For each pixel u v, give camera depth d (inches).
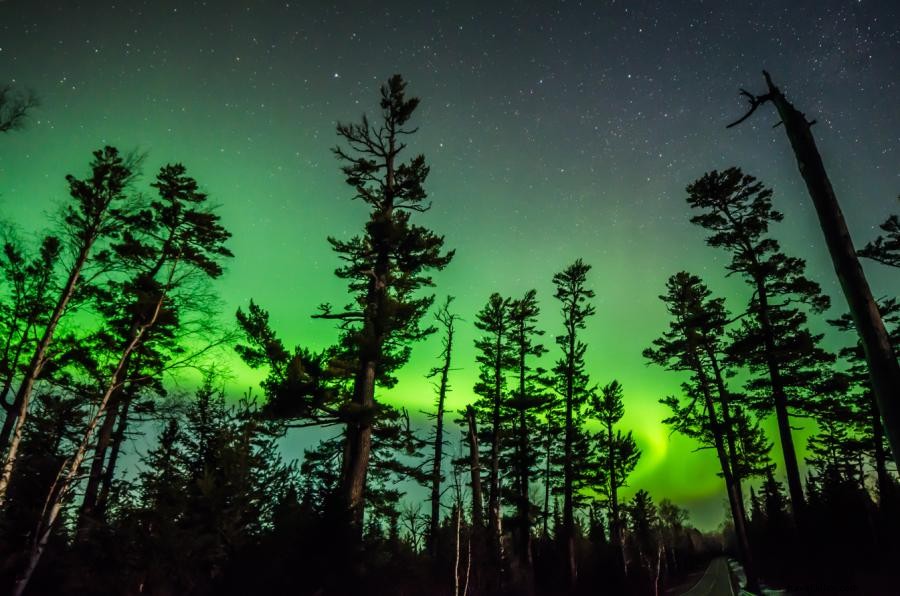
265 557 379.6
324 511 399.5
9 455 504.1
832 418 899.4
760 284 769.6
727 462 873.5
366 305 637.3
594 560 786.2
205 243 787.4
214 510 513.7
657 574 650.2
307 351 553.0
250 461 569.9
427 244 650.8
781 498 1284.4
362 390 582.6
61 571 521.3
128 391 748.6
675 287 1040.2
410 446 848.3
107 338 693.3
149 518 515.5
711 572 1536.7
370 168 709.9
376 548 429.1
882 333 192.9
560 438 1263.5
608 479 1430.9
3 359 576.1
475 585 518.6
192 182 785.6
